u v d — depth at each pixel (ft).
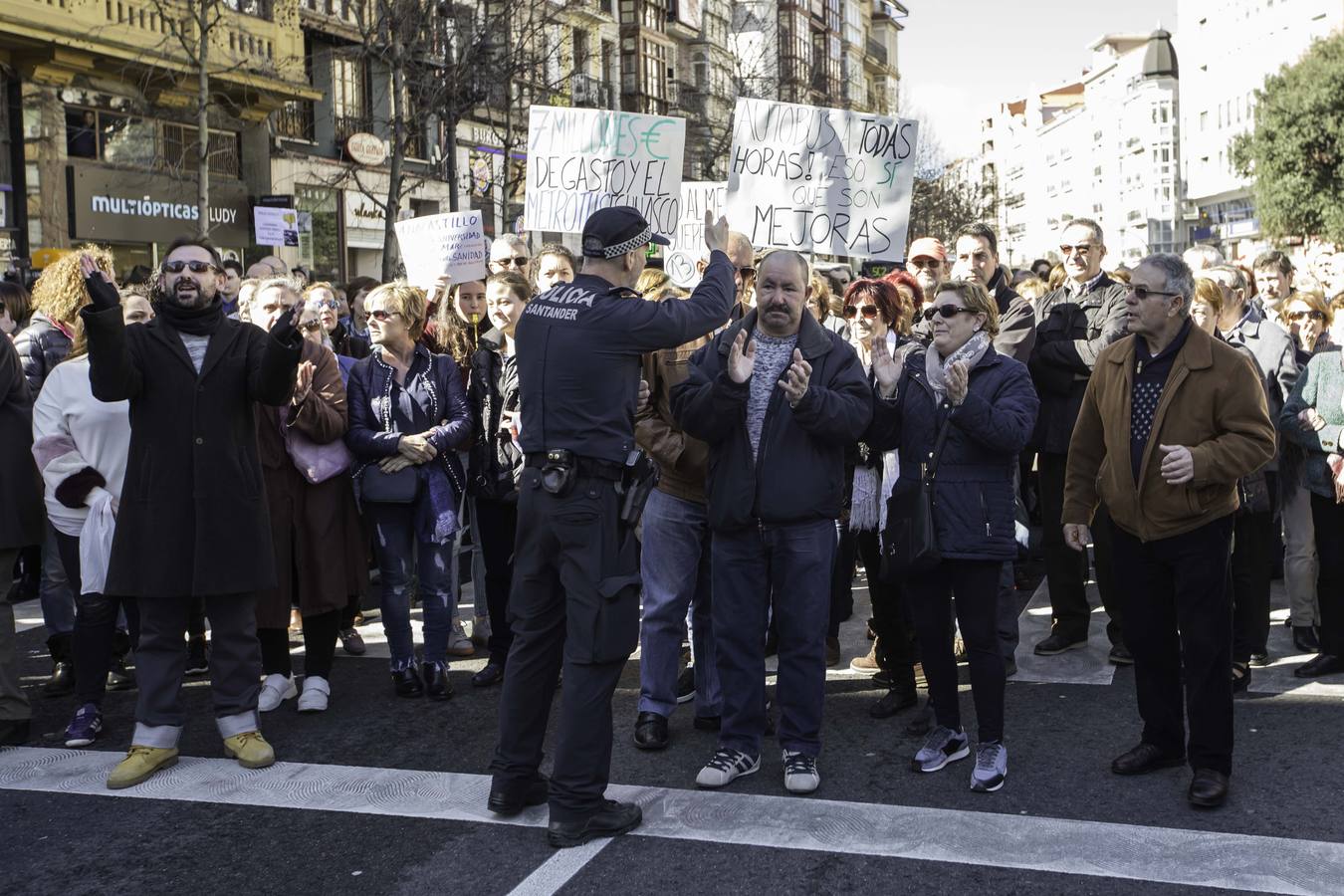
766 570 15.33
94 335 14.84
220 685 16.22
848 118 21.84
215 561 15.79
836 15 207.82
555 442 13.71
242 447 16.28
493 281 19.44
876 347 15.52
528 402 13.92
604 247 14.07
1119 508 14.74
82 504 17.24
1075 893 11.72
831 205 21.91
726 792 14.75
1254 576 19.31
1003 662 14.82
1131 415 14.75
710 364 15.28
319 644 18.72
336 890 12.26
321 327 22.76
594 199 22.89
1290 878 11.93
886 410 15.35
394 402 18.86
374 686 19.92
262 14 77.05
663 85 136.67
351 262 90.99
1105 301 20.48
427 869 12.69
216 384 16.01
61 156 65.10
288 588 18.44
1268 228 131.13
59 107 64.95
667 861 12.73
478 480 19.40
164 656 16.01
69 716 18.79
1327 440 18.12
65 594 19.97
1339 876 11.96
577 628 13.42
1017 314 19.56
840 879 12.17
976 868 12.33
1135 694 18.26
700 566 17.26
